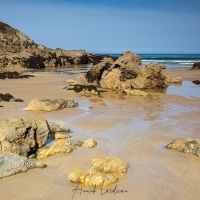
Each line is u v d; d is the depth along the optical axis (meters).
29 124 11.81
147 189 8.57
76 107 20.16
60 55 73.44
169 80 35.56
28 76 40.31
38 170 9.84
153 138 13.41
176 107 20.56
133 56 37.50
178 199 8.05
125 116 17.66
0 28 89.25
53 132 14.12
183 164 10.39
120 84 29.84
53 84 32.38
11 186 8.77
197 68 53.81
